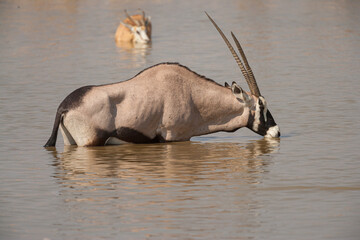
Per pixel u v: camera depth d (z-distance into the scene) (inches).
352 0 4717.0
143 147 1197.7
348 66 2094.0
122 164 1067.3
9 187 939.3
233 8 4249.5
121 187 931.3
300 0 4800.7
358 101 1555.1
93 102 1172.5
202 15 3843.5
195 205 845.2
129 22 3152.1
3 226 778.2
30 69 2137.1
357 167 1021.8
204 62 2213.3
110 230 760.3
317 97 1611.7
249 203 851.4
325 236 734.5
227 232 750.5
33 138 1253.7
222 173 1003.3
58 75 2009.1
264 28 3189.0
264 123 1261.1
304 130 1300.4
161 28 3353.8
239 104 1259.8
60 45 2773.1
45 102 1587.1
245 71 1280.8
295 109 1486.2
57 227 773.3
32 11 4252.0
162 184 944.3
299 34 2950.3
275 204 845.8
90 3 4832.7
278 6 4350.4
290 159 1086.4
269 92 1684.3
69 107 1175.6
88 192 909.2
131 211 824.3
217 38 2866.6
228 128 1268.5
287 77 1907.0
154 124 1211.2
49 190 921.5
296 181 951.0
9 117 1427.2
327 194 885.2
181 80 1226.6
